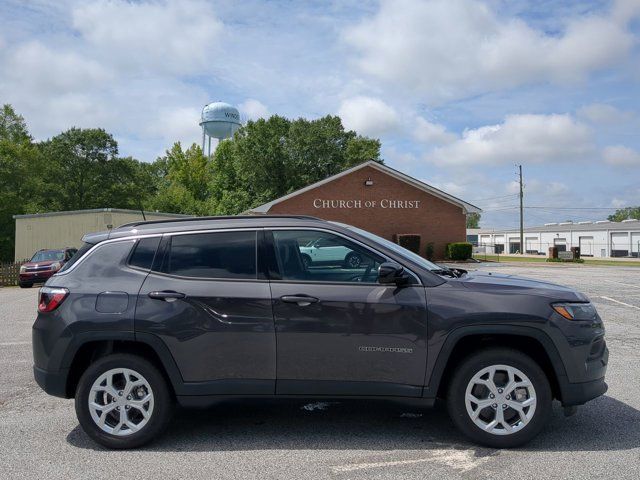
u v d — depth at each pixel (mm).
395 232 34469
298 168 49500
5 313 12594
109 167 49938
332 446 4219
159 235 4449
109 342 4375
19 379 6434
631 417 4820
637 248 55812
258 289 4223
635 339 8320
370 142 52469
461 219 35031
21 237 29422
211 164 65312
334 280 4285
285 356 4156
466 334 4074
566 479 3568
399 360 4129
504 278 4605
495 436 4070
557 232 68375
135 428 4195
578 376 4074
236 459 3982
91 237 4574
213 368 4176
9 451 4199
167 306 4188
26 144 48094
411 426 4656
